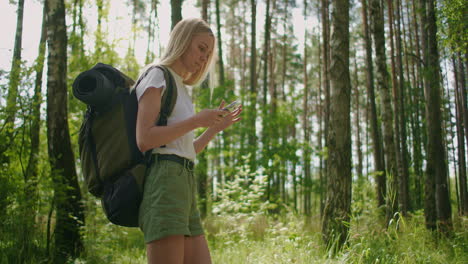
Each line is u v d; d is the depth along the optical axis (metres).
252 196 7.52
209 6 17.11
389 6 13.94
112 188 1.48
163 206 1.42
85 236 5.70
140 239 7.09
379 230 5.09
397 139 11.88
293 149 14.34
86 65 8.19
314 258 4.23
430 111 8.16
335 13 5.75
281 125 14.56
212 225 8.12
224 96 13.82
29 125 6.09
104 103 1.46
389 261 3.91
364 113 32.88
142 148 1.41
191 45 1.60
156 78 1.48
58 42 6.21
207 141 1.90
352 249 3.83
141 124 1.41
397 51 16.16
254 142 14.26
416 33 17.78
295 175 14.79
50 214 5.52
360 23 24.20
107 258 5.29
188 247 1.70
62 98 6.17
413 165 19.16
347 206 5.36
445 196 7.79
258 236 6.92
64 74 6.24
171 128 1.42
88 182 1.53
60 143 6.08
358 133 24.88
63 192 5.55
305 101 25.55
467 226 7.49
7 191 5.14
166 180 1.45
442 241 6.27
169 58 1.57
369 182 12.11
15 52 10.02
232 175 13.36
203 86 13.65
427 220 7.94
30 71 6.02
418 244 4.89
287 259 4.14
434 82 8.05
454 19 7.31
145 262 5.02
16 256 4.63
